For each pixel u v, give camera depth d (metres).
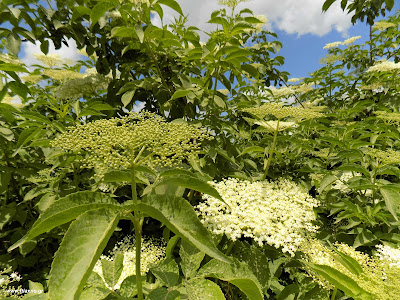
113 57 3.72
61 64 5.49
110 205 1.09
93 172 3.22
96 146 1.39
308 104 6.49
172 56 3.62
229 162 3.02
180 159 1.63
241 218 2.19
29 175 3.02
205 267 1.69
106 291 1.61
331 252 2.20
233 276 1.59
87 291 1.58
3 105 2.59
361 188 2.67
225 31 2.99
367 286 1.66
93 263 0.91
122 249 2.52
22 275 2.98
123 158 1.36
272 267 2.43
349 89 6.43
